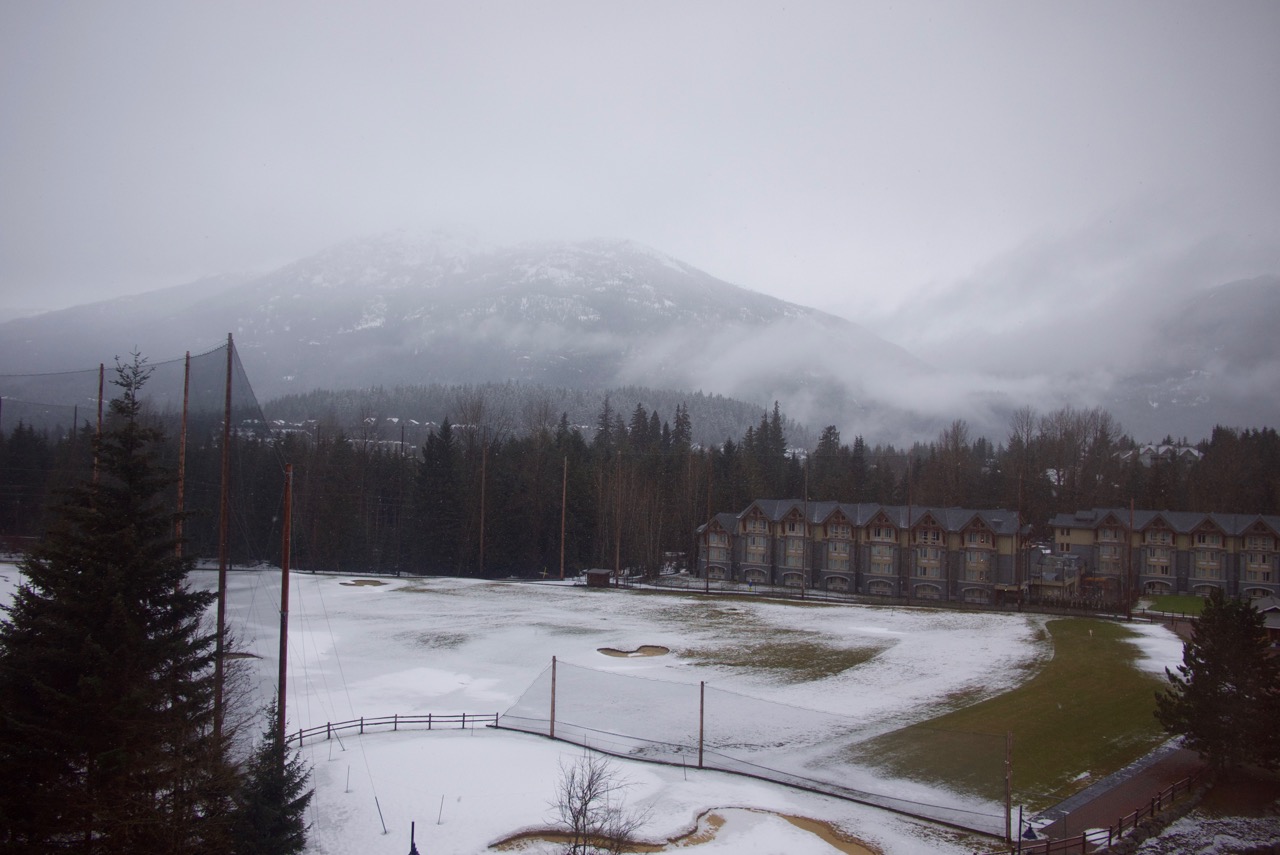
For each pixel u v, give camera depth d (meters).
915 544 112.06
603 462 147.12
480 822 36.25
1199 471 157.88
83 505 26.39
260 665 43.19
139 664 24.91
